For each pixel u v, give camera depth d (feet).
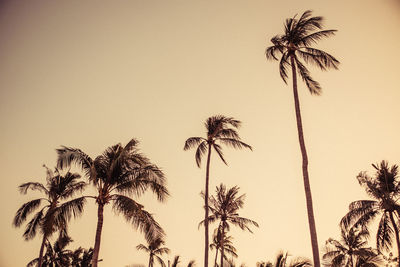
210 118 91.86
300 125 56.85
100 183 55.16
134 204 51.83
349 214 78.43
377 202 77.25
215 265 116.06
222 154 91.35
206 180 84.53
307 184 51.11
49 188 76.95
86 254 127.13
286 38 62.80
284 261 79.56
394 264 92.43
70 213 51.93
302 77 64.54
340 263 102.83
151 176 56.65
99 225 52.03
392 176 77.66
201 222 98.17
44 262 111.14
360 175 79.87
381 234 77.05
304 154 54.08
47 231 51.39
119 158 54.19
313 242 46.68
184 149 91.30
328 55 60.03
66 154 52.75
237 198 101.45
